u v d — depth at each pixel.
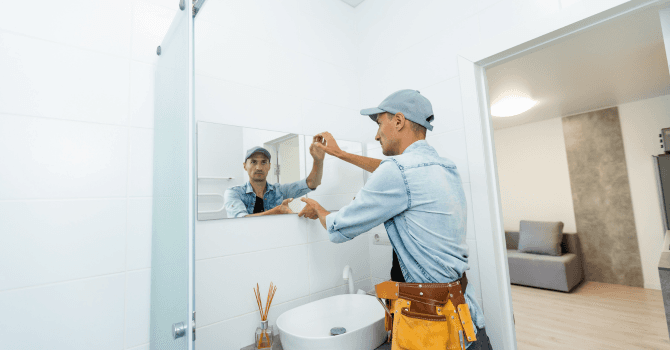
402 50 1.62
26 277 0.81
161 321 0.88
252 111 1.34
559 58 2.28
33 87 0.86
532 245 4.07
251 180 1.29
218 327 1.14
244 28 1.36
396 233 0.92
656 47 2.12
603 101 3.58
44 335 0.83
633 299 3.21
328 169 1.58
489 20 1.27
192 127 0.73
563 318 2.85
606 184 3.86
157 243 0.97
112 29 1.01
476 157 1.27
